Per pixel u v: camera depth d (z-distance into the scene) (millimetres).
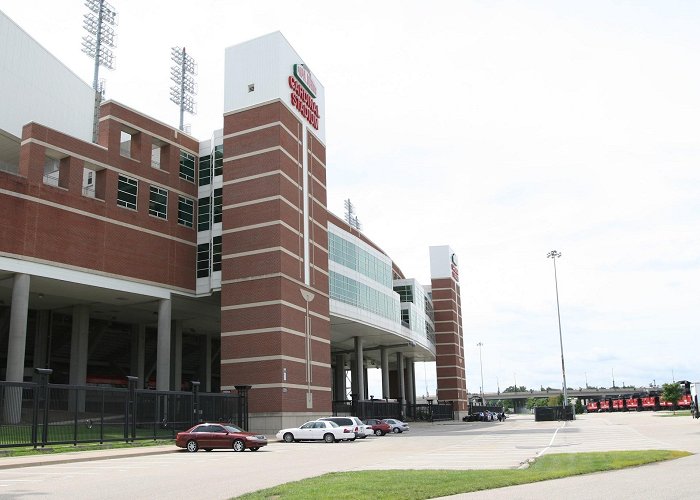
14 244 40656
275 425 45469
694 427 44625
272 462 23391
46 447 28875
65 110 54094
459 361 107750
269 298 47938
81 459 25125
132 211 49062
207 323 64625
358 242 70562
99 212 46469
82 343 53156
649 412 114875
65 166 45406
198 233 54344
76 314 53531
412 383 113812
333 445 35250
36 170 42938
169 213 52188
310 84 57594
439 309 107562
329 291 58656
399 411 78438
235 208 50844
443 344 106125
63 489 15438
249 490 14680
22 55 49531
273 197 49688
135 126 50875
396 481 14695
